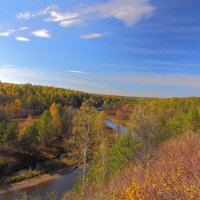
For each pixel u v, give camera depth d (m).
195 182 5.14
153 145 23.80
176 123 33.53
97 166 27.38
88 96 196.00
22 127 89.94
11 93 142.88
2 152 59.62
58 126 80.19
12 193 44.09
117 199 7.33
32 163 60.16
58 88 190.25
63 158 63.41
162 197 5.50
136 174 8.68
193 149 7.87
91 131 28.27
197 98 120.88
